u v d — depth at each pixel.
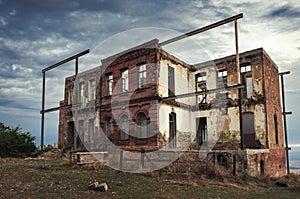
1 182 6.74
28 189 6.03
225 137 14.43
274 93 15.02
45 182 7.02
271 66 15.17
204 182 8.38
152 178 8.65
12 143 16.66
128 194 6.03
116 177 8.48
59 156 15.37
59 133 20.03
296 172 15.22
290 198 6.62
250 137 13.88
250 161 10.30
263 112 13.45
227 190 7.35
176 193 6.44
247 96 14.48
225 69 15.15
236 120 14.29
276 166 13.45
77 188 6.41
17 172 8.62
